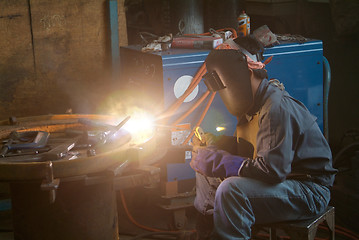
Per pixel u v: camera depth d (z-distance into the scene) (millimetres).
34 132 2646
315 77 3795
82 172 2188
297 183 2533
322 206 2555
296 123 2441
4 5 3834
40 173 2143
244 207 2461
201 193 2910
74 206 2383
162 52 3471
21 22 3918
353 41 4543
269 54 3600
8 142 2502
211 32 3846
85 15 4109
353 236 3457
